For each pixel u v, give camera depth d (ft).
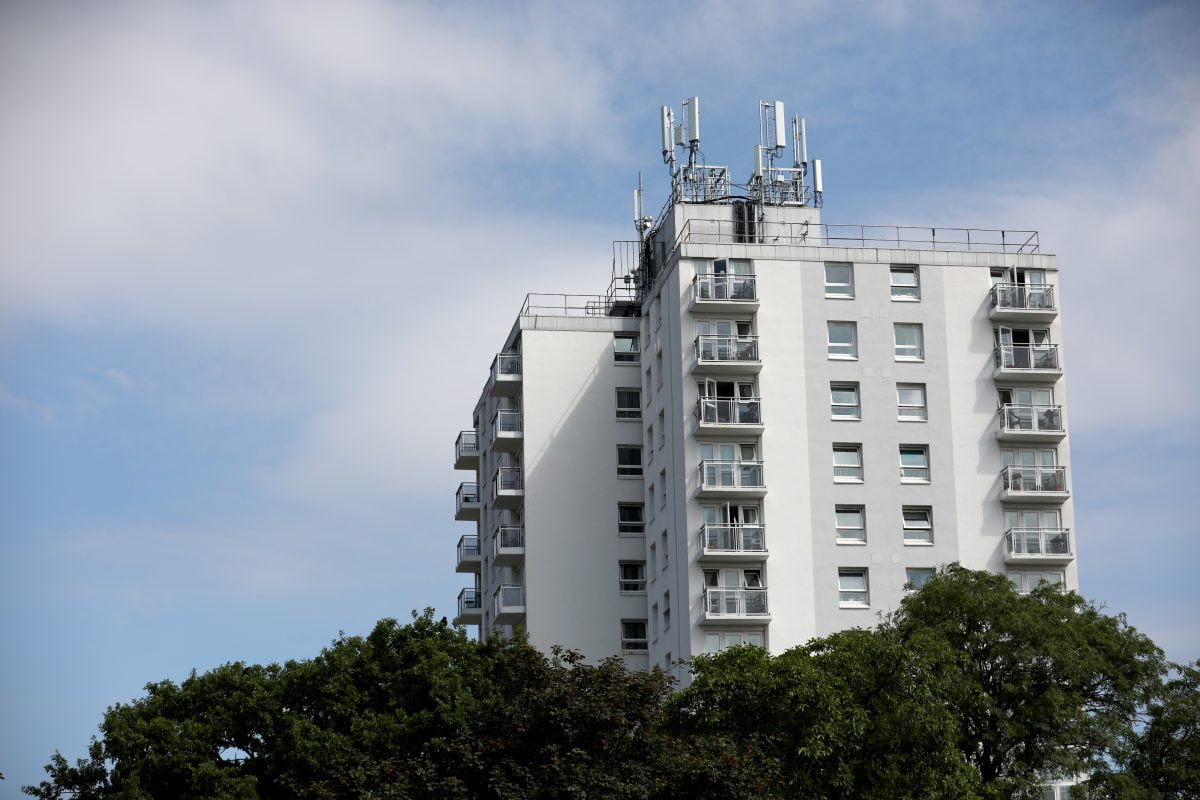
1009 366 306.35
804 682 182.60
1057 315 310.24
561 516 324.80
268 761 216.95
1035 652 215.10
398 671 223.92
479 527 380.58
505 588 321.32
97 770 219.20
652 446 320.09
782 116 338.13
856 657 189.26
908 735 184.03
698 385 301.22
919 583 295.89
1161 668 221.46
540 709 169.78
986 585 223.10
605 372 332.19
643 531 325.42
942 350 307.17
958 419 304.50
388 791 163.84
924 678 189.98
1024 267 312.71
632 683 174.91
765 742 183.42
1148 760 216.13
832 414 301.84
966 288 310.45
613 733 169.58
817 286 306.96
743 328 305.32
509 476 326.85
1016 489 300.81
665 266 315.37
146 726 217.56
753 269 306.96
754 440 299.38
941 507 299.99
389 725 213.25
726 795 161.68
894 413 303.07
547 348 332.19
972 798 182.19
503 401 347.77
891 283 309.01
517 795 159.12
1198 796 215.10
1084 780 237.25
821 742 177.17
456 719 206.59
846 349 305.32
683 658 293.84
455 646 228.02
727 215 328.29
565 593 321.11
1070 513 302.25
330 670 223.92
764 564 293.43
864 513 297.74
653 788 160.35
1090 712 218.59
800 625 291.17
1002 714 209.56
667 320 310.86
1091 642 221.87
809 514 296.30
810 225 329.52
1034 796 204.54
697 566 293.23
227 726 220.23
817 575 293.84
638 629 321.32
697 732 184.44
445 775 168.66
